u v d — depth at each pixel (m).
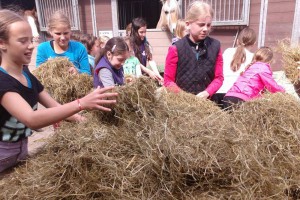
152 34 7.73
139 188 1.50
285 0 6.45
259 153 1.80
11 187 1.62
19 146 1.95
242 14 6.87
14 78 1.71
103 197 1.48
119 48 2.88
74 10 8.68
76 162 1.59
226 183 1.59
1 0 10.88
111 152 1.63
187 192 1.54
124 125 1.79
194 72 3.16
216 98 4.05
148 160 1.57
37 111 1.55
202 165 1.58
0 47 1.70
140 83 1.91
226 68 4.43
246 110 2.27
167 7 7.18
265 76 3.31
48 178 1.60
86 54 4.06
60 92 3.65
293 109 2.24
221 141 1.71
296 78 3.86
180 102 2.53
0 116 1.77
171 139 1.65
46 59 3.92
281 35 6.68
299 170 1.81
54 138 1.82
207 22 2.98
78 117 1.92
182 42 3.14
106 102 1.59
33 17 8.93
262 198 1.53
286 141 2.01
